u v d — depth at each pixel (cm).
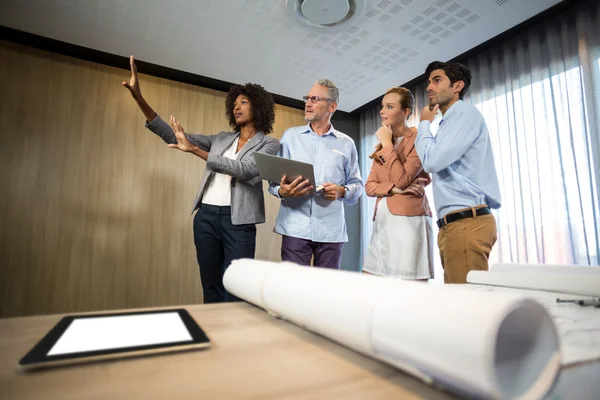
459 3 195
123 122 257
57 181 234
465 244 125
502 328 24
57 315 44
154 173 262
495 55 234
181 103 278
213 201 160
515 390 21
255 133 176
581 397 24
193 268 267
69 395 23
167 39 231
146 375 26
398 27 215
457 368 22
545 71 209
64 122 240
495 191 133
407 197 154
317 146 178
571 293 62
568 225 190
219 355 31
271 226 299
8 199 222
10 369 27
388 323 27
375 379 27
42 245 227
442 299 25
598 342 31
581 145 190
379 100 312
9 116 226
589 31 191
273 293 44
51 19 213
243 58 251
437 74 144
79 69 248
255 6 200
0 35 225
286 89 296
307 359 31
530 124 213
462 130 131
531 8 198
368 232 321
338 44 233
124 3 199
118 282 244
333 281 36
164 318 42
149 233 256
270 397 23
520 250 211
